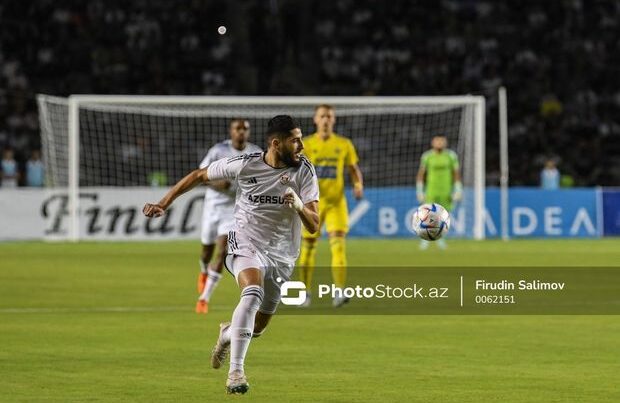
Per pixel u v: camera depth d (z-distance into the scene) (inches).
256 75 3786.9
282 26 3841.0
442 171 2485.2
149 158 3235.7
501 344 1023.0
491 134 3678.6
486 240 2760.8
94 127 3218.5
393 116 3341.5
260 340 1048.2
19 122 3435.0
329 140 1360.7
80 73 3688.5
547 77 3821.4
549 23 4033.0
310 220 741.3
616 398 756.0
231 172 771.4
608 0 4077.3
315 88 3779.5
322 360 926.4
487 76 3814.0
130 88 3666.3
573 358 938.7
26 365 890.1
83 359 924.0
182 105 3238.2
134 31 3791.8
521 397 758.5
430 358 938.1
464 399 751.1
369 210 2856.8
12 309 1307.8
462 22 4047.7
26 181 3245.6
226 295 1487.5
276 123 755.4
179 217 2748.5
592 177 3442.4
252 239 772.0
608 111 3767.2
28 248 2423.7
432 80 3769.7
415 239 2790.4
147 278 1721.2
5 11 3742.6
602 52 3944.4
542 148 3597.4
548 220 2923.2
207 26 3873.0
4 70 3602.4
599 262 2025.1
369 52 3897.6
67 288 1563.7
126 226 2721.5
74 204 2647.6
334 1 4020.7
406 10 4035.4
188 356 941.8
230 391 724.0
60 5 3811.5
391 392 775.7
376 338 1063.6
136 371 861.8
